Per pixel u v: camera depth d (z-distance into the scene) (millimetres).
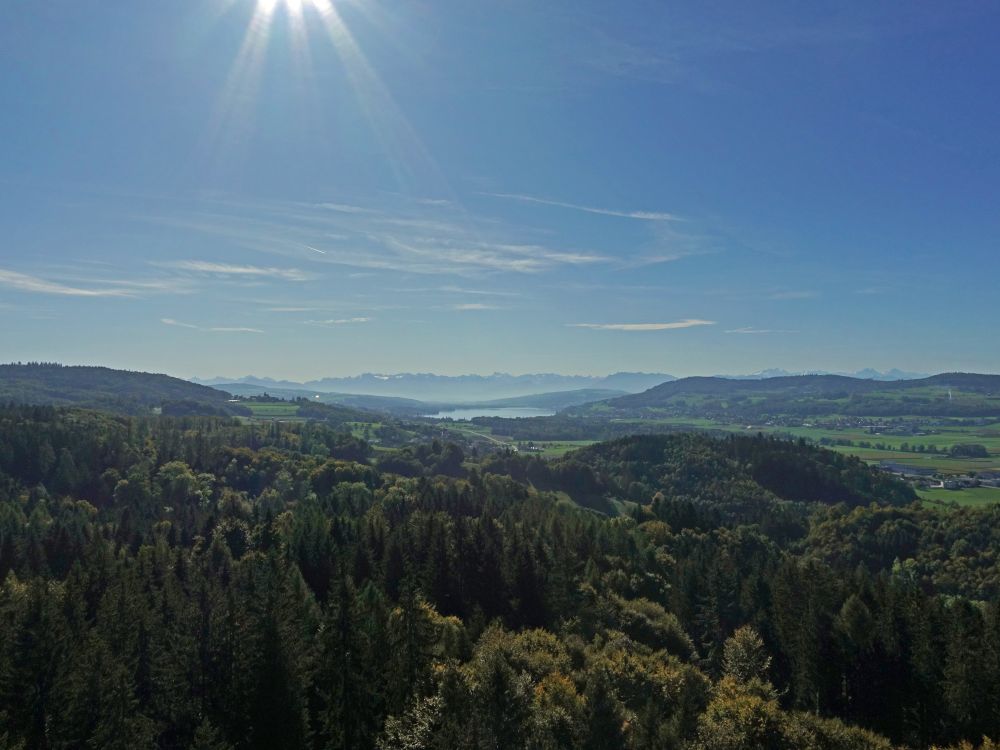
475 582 100375
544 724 52375
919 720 85188
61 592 86750
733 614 115188
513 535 115188
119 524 156250
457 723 51719
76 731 56156
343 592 68062
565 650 75188
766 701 64812
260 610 67938
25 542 122250
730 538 166500
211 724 60562
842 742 60906
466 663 69000
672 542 154500
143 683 70125
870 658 91125
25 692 59531
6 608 75562
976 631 91312
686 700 64250
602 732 53500
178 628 68938
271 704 58125
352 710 61531
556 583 98875
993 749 68625
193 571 102438
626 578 121000
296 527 128625
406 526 128750
